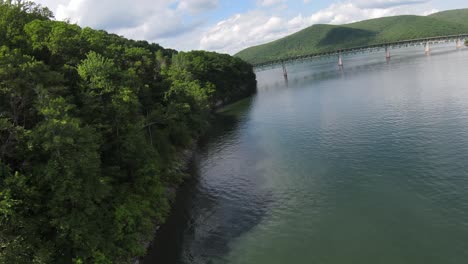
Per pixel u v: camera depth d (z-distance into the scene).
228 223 40.19
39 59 39.75
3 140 27.86
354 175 47.56
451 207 36.22
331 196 42.88
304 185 47.25
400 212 36.94
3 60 27.83
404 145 54.88
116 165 40.16
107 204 35.09
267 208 42.50
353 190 43.47
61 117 28.45
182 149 68.31
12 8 41.72
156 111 55.28
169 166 53.88
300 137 70.75
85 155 28.83
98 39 55.09
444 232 32.66
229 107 132.62
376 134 63.00
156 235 38.62
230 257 33.72
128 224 34.47
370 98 98.94
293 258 32.34
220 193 48.69
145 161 42.47
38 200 27.16
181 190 51.12
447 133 56.44
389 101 89.06
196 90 97.62
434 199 38.22
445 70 127.19
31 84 28.77
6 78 27.56
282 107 112.25
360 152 55.59
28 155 28.00
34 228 26.02
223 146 73.81
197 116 82.62
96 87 38.81
